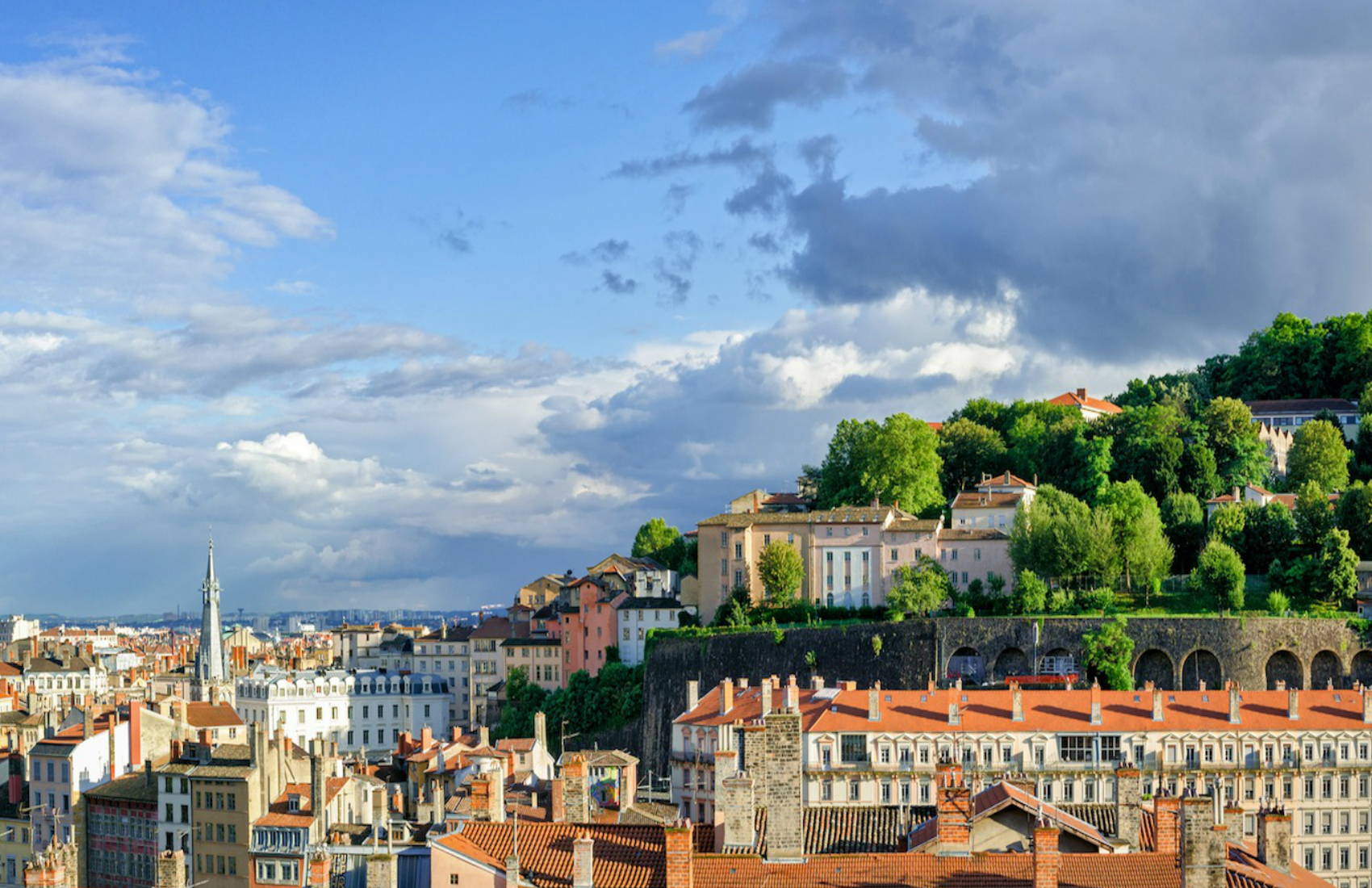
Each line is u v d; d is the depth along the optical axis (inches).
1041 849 3553.2
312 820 7381.9
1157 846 3964.1
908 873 3700.8
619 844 4020.7
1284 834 4311.0
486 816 4643.2
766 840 3873.0
